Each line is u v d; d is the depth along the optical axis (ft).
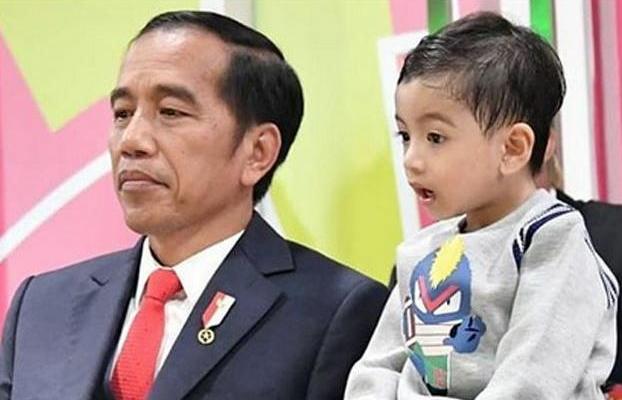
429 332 7.25
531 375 6.54
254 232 9.20
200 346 8.48
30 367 8.97
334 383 8.46
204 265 9.00
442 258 7.38
